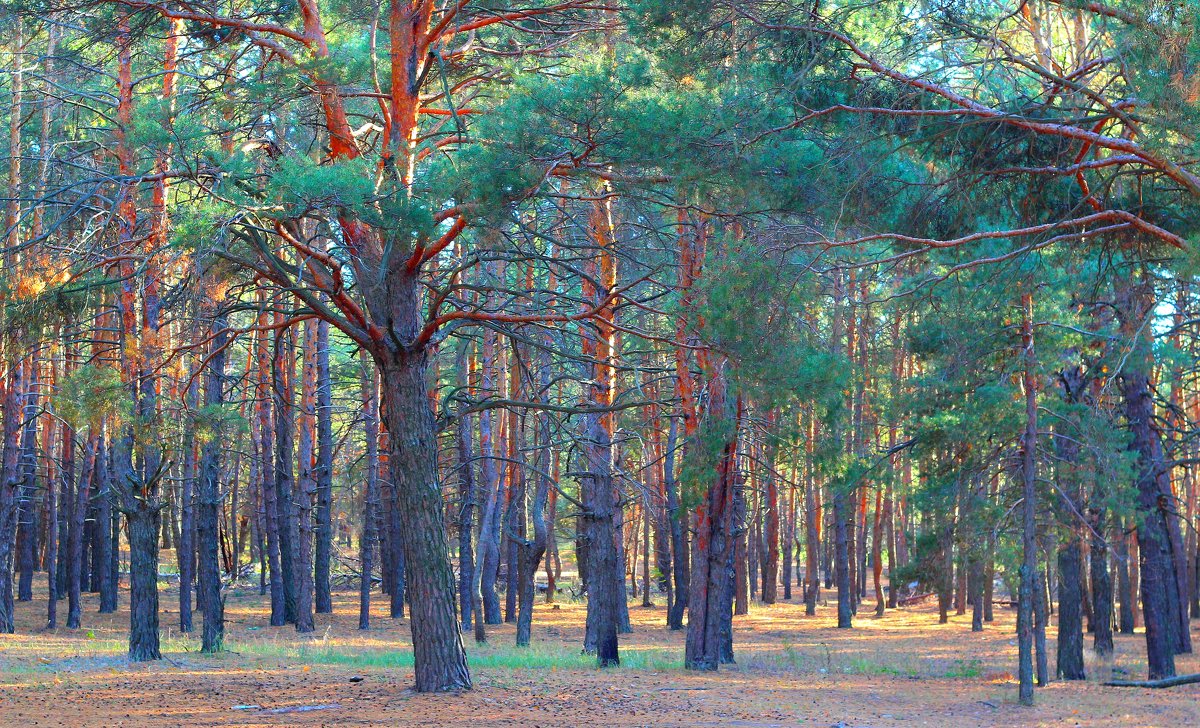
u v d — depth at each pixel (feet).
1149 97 25.96
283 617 103.40
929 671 71.10
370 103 58.29
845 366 42.96
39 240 39.42
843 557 115.03
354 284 47.19
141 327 53.57
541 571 206.90
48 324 40.91
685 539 106.83
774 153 35.22
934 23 31.73
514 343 51.21
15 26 47.73
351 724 37.35
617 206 53.88
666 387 93.09
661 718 41.63
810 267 34.68
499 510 111.75
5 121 78.84
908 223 36.47
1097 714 48.85
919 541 64.44
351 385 110.01
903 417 64.75
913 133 33.47
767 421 64.64
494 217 37.32
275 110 46.93
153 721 37.88
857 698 53.47
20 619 98.63
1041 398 59.52
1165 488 75.05
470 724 37.78
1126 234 34.60
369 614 113.19
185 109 44.42
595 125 35.09
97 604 115.24
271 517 104.27
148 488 62.23
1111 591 79.51
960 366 58.13
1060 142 33.30
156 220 50.21
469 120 49.62
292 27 50.78
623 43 43.27
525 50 47.11
